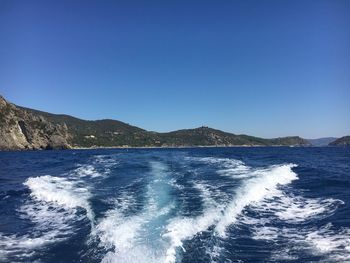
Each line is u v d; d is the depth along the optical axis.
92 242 10.62
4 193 20.47
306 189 19.81
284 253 10.06
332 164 37.97
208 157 46.09
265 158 46.62
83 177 25.17
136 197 16.66
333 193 18.59
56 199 17.41
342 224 12.77
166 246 9.70
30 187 21.73
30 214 14.96
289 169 27.86
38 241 11.27
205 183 20.23
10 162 53.34
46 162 49.34
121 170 29.28
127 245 9.88
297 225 12.85
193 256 9.42
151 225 11.69
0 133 129.00
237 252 10.06
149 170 28.62
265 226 12.68
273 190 19.16
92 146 194.25
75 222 13.22
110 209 14.29
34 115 149.88
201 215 12.84
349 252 10.09
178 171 27.03
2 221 13.90
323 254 9.98
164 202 15.23
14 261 9.62
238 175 23.44
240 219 13.40
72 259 9.60
